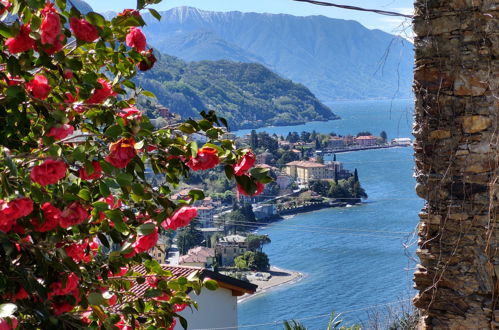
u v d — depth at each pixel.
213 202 110.69
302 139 178.62
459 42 5.05
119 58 4.11
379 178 144.12
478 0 4.98
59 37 3.37
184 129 3.67
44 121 3.66
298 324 8.74
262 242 95.31
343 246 93.81
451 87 5.09
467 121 5.04
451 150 5.09
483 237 5.00
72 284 3.41
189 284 4.11
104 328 3.76
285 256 92.50
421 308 5.26
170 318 4.18
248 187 3.37
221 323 13.48
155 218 3.65
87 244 4.05
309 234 104.12
